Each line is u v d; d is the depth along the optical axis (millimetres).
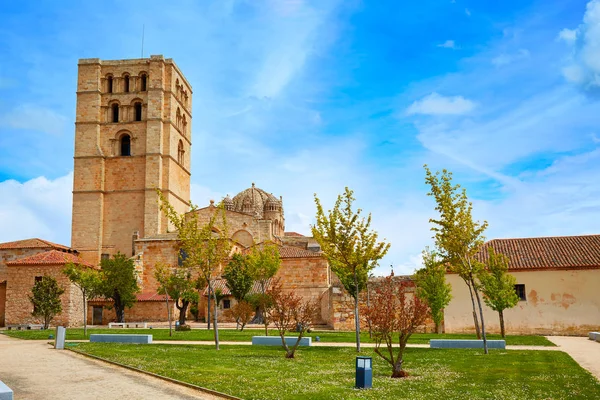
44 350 29469
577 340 37250
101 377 19578
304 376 19969
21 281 58500
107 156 84062
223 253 33156
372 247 30453
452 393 16656
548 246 48938
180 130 90562
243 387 17422
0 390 13594
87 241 81312
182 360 24172
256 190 107688
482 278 40938
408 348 31031
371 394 16500
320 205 30469
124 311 66375
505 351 28875
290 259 67188
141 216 82062
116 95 86250
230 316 65438
